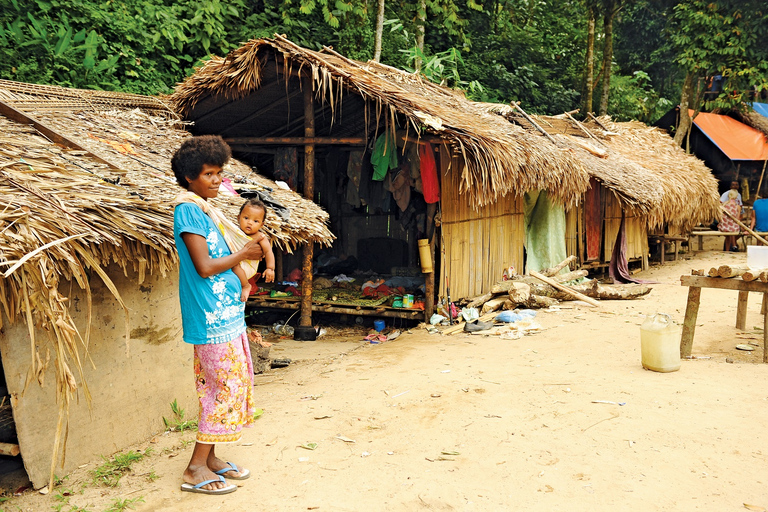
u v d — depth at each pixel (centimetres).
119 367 406
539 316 840
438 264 832
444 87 980
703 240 1748
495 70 1888
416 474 354
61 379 302
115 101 790
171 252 391
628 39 2266
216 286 321
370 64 890
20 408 339
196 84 820
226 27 1327
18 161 373
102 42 1058
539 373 548
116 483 352
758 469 349
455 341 715
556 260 1113
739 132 1889
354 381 552
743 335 687
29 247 296
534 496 325
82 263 348
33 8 1045
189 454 397
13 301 303
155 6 1190
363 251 1082
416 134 773
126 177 460
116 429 404
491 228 942
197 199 321
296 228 598
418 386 521
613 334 704
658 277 1255
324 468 366
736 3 1549
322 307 857
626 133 1543
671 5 1961
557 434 401
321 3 1341
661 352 534
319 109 843
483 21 2006
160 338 443
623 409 441
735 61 1596
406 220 889
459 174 838
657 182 1212
